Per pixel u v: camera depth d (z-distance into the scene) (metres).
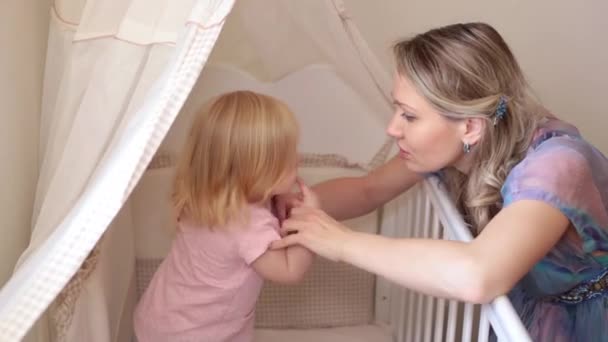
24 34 1.05
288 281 1.10
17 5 1.01
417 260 0.88
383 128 1.45
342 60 1.33
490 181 1.02
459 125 0.99
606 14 1.67
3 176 0.97
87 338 1.03
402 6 1.64
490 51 0.98
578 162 0.91
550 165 0.90
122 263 1.28
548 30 1.69
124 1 0.95
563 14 1.68
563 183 0.89
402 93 1.01
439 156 1.03
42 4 1.13
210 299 1.14
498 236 0.84
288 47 1.37
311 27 1.29
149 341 1.20
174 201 1.16
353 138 1.46
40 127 1.12
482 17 1.67
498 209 1.07
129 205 1.36
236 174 1.08
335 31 1.24
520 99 1.02
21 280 0.80
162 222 1.43
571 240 0.98
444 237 1.08
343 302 1.54
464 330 0.97
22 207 1.06
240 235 1.09
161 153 1.41
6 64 0.97
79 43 0.96
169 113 0.78
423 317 1.31
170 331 1.17
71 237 0.77
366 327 1.56
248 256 1.09
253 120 1.07
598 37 1.70
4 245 0.98
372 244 0.96
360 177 1.33
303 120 1.45
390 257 0.92
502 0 1.66
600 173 0.97
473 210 1.07
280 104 1.11
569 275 1.03
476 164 1.04
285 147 1.09
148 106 0.79
